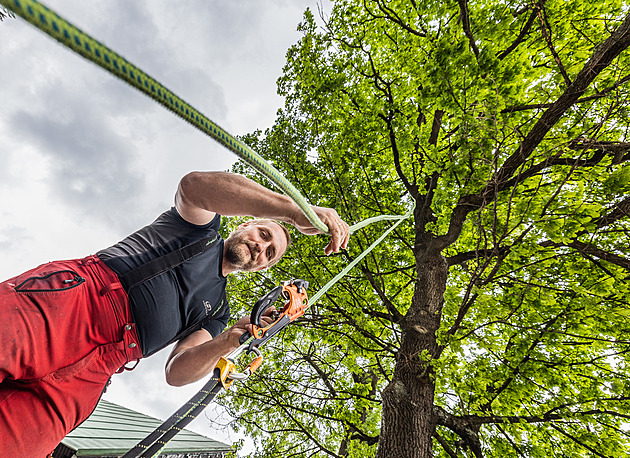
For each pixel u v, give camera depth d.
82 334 1.05
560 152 2.45
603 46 2.24
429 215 4.25
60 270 1.03
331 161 4.90
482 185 2.78
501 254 2.62
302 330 5.24
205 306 1.59
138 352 1.25
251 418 6.22
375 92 4.88
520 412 3.59
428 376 2.82
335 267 5.12
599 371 3.52
